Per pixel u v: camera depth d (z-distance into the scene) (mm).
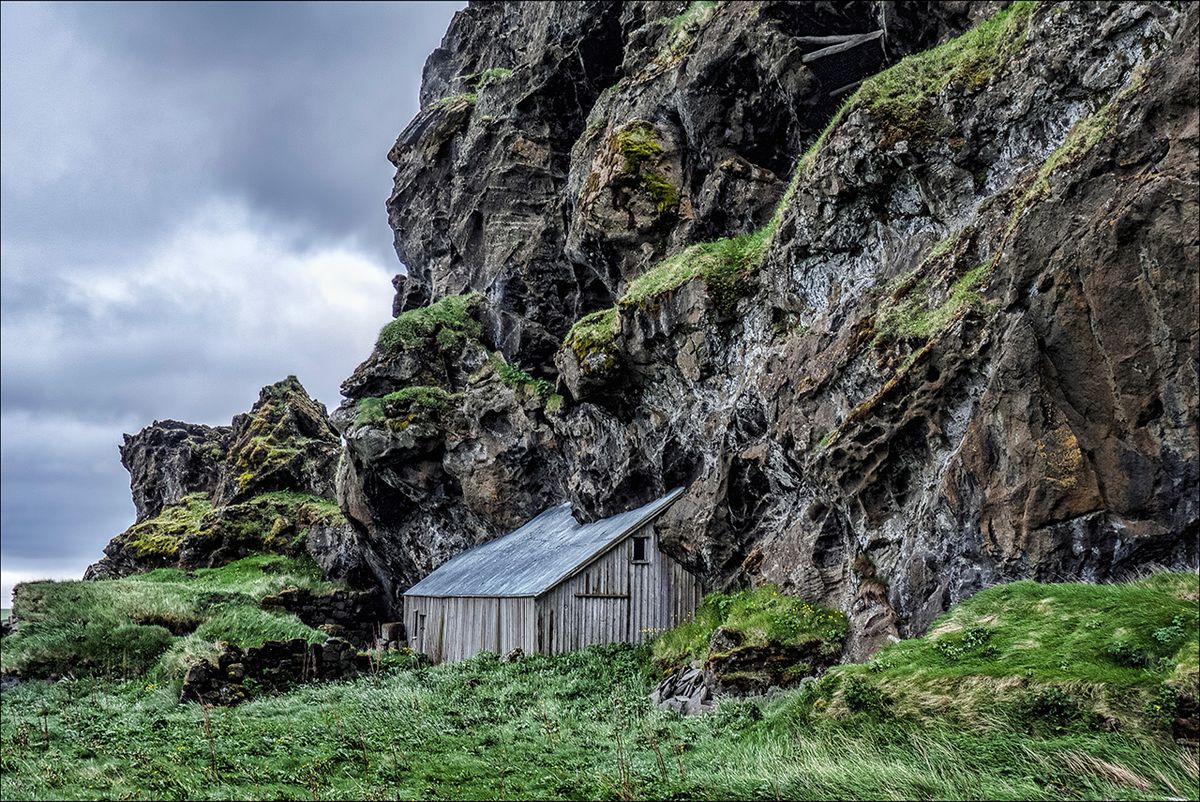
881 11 28109
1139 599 15172
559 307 44469
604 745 17938
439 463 45656
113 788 15039
